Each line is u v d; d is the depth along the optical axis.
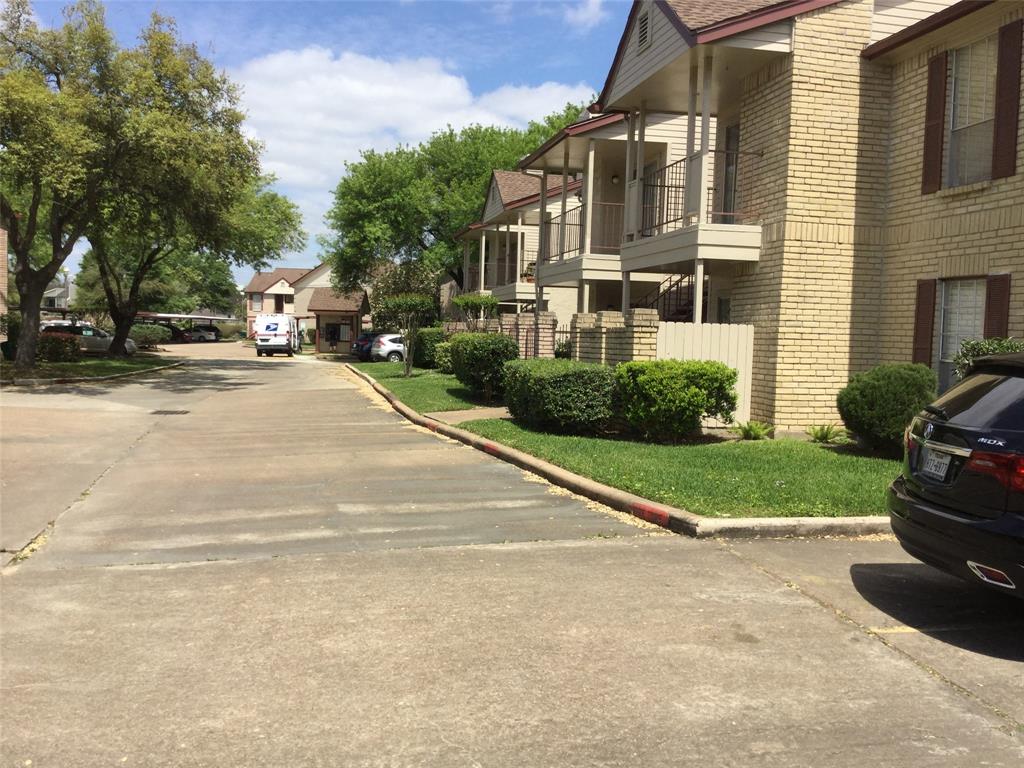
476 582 5.61
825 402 12.34
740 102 13.73
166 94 23.02
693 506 7.25
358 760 3.30
